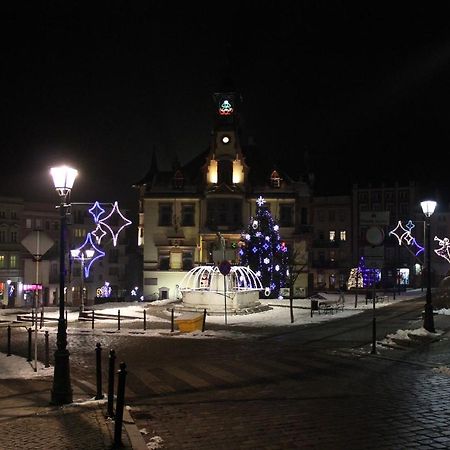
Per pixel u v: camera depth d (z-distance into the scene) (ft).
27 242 56.34
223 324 103.19
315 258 290.35
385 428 33.47
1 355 70.03
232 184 216.13
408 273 271.49
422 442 30.60
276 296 184.14
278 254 190.60
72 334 91.50
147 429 34.68
